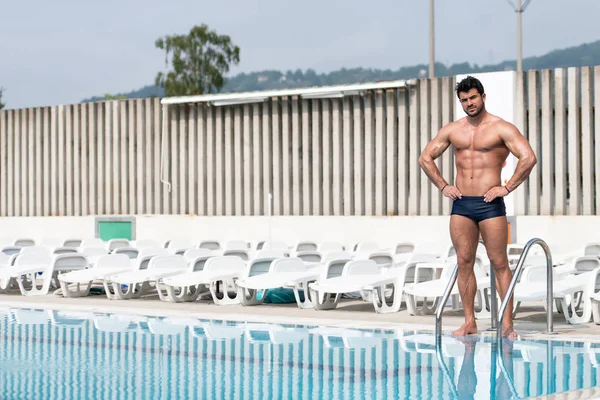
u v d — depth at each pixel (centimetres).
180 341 703
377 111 1712
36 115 2139
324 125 1761
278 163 1808
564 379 520
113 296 1162
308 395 482
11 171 2180
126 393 491
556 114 1557
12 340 711
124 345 680
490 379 522
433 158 711
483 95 688
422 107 1662
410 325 805
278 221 1781
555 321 881
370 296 1059
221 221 1852
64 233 2062
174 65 5134
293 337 725
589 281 858
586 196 1539
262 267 1076
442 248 1420
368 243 1468
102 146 2047
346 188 1741
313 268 1085
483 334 730
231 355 628
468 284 722
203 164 1906
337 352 638
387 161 1705
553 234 1530
